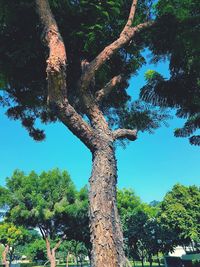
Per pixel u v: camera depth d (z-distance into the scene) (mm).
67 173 31562
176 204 40969
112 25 7758
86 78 6066
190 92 11742
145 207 47000
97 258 4812
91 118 6086
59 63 4992
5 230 43000
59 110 5359
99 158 5559
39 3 5539
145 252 45531
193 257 40688
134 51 8562
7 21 6746
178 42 7738
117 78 6688
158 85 11750
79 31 6758
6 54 7188
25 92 8258
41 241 67562
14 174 31297
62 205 30312
